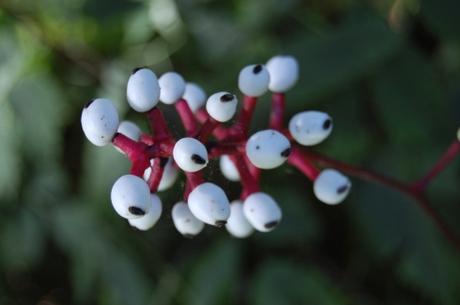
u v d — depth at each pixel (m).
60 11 0.41
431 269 0.39
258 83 0.28
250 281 0.41
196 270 0.41
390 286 0.42
